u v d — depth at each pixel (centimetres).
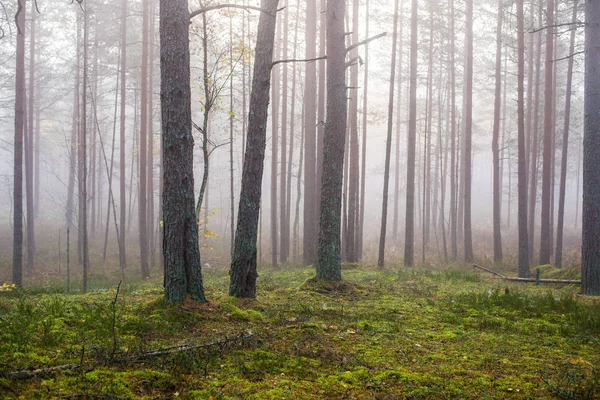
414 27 2167
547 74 2023
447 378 525
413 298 1036
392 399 458
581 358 621
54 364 461
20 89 1759
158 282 1839
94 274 2141
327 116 1170
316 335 670
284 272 1791
